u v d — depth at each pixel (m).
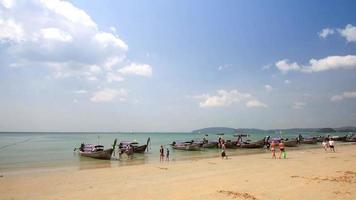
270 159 38.22
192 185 19.81
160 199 16.08
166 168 29.36
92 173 26.39
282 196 16.33
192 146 61.53
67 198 16.59
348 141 101.12
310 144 85.94
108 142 109.81
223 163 33.72
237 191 17.66
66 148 68.19
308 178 21.75
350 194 16.58
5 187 19.84
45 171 30.09
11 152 56.12
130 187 19.44
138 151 54.16
